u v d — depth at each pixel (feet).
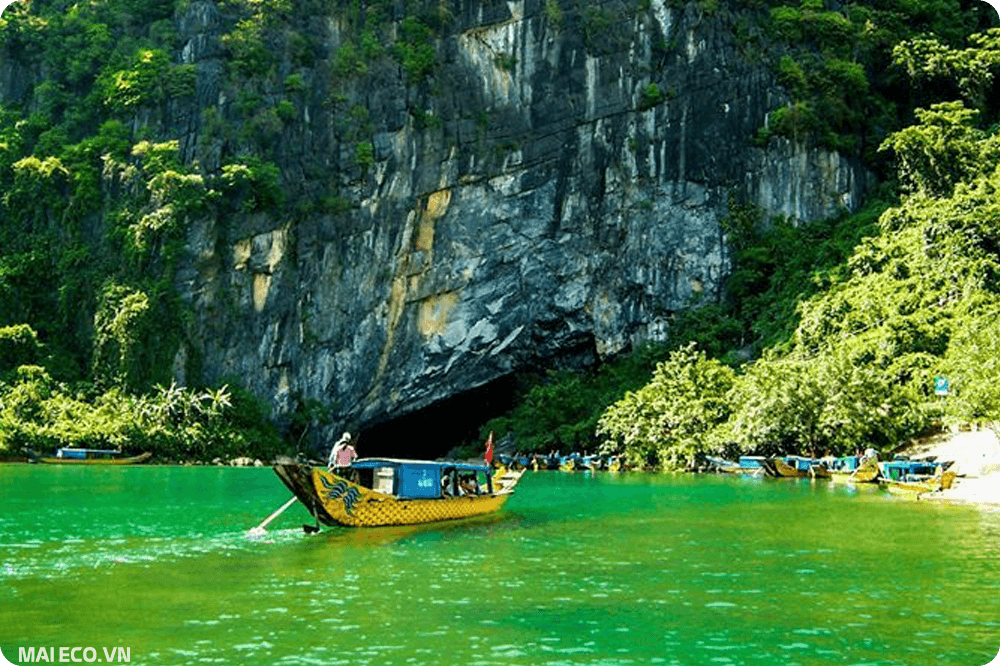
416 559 74.90
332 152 284.61
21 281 278.67
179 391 253.03
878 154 294.25
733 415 207.82
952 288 209.15
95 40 302.04
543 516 107.24
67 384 261.44
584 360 289.12
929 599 60.34
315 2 297.12
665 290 284.82
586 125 291.58
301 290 276.00
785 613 56.49
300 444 270.67
